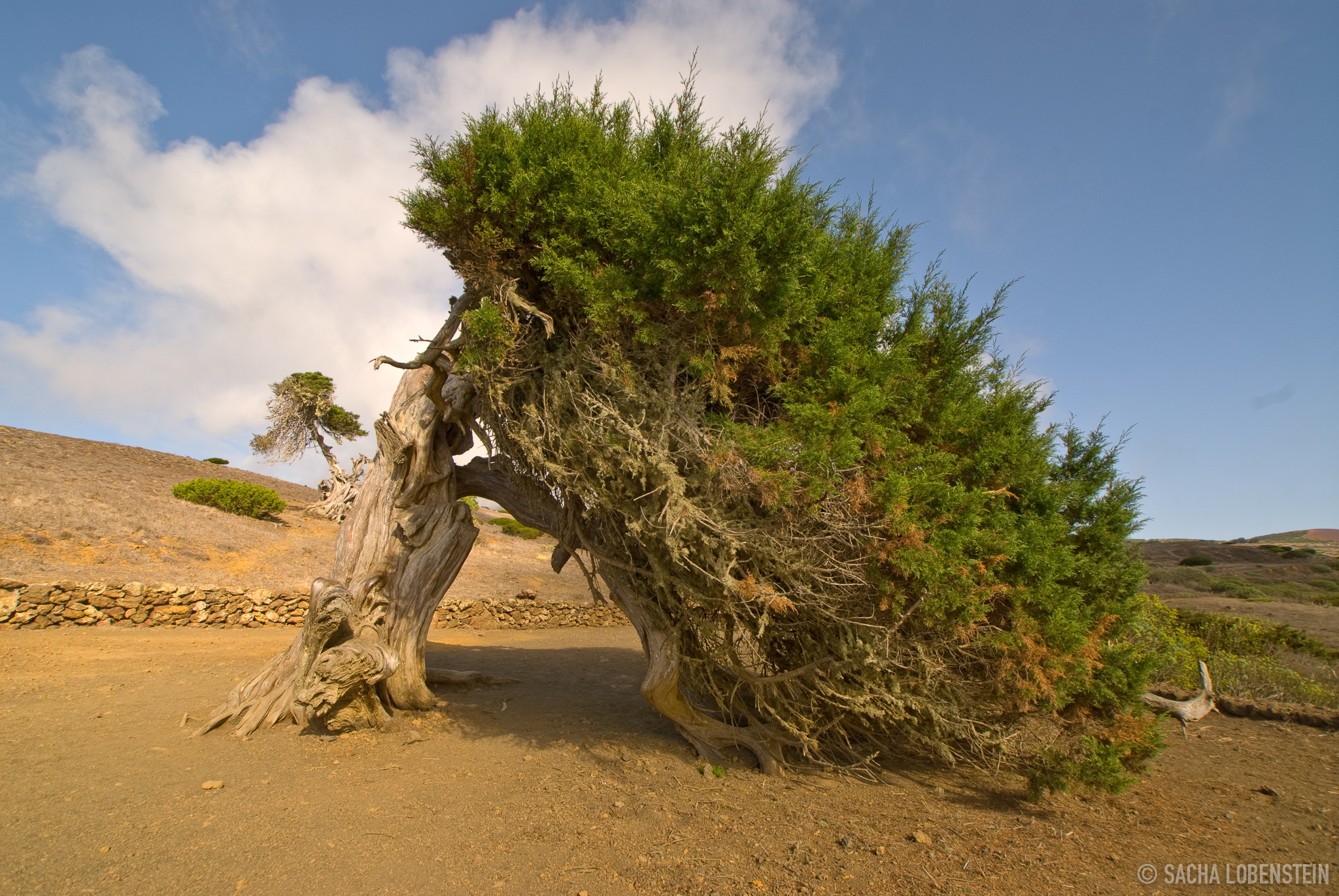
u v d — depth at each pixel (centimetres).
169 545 1464
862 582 468
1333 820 511
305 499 2928
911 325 576
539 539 3006
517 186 519
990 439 537
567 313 574
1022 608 498
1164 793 569
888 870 395
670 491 466
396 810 464
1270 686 1001
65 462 1798
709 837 437
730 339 503
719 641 544
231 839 402
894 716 528
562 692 931
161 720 647
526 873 379
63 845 378
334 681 598
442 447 798
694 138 616
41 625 1029
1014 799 545
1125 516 584
